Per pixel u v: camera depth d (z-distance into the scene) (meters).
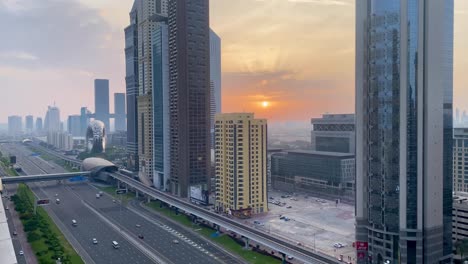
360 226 179.62
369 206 174.50
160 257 190.75
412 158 160.25
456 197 196.00
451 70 174.50
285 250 177.88
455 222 185.38
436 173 163.25
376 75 171.88
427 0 161.75
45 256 186.38
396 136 164.12
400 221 161.12
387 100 167.38
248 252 196.38
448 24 172.00
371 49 174.88
